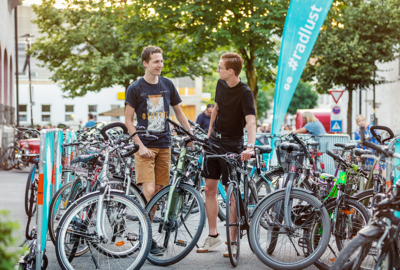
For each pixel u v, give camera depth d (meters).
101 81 28.11
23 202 9.31
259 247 4.73
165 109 5.60
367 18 25.03
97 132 8.54
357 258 3.41
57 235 4.37
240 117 5.24
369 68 25.06
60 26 29.39
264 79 18.92
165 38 18.86
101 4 28.12
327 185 5.30
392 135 5.55
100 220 4.44
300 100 63.69
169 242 5.04
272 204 4.78
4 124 20.41
